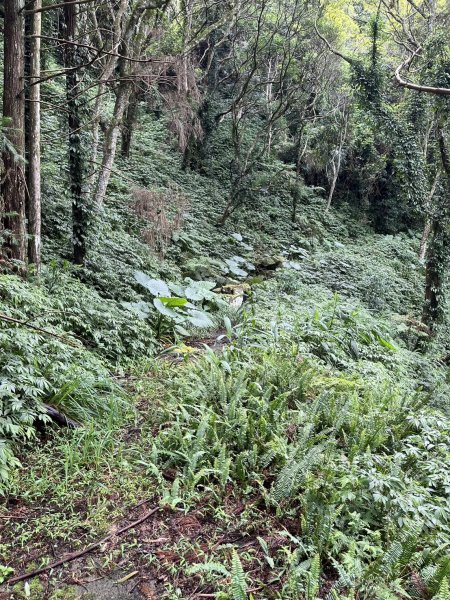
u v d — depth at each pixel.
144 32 10.04
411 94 11.14
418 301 13.96
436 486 3.24
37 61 6.74
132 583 2.45
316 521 2.75
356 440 3.70
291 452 3.28
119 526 2.83
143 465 3.42
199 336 7.66
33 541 2.69
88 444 3.44
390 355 7.26
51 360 4.20
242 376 4.20
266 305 9.32
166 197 10.29
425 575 2.36
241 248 14.98
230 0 13.92
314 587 2.19
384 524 2.82
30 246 6.77
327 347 6.18
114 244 9.20
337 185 22.84
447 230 10.69
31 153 6.70
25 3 6.77
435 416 4.42
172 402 4.18
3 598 2.31
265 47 17.08
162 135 17.19
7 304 4.82
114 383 4.54
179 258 12.23
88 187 8.05
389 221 22.53
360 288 12.55
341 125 20.16
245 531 2.81
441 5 18.44
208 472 3.15
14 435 3.31
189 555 2.63
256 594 2.36
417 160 10.97
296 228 18.34
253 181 16.64
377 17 11.27
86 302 6.10
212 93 17.48
